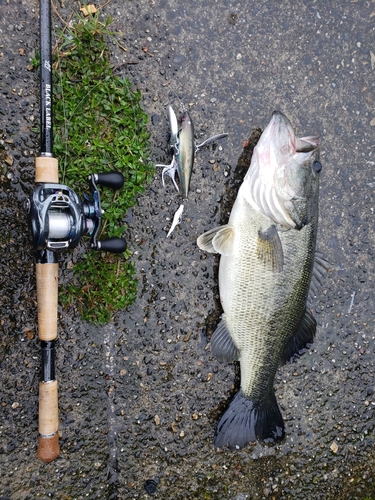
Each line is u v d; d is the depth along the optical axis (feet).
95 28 1.67
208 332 1.85
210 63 1.82
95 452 1.75
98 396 1.76
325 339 1.95
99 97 1.69
